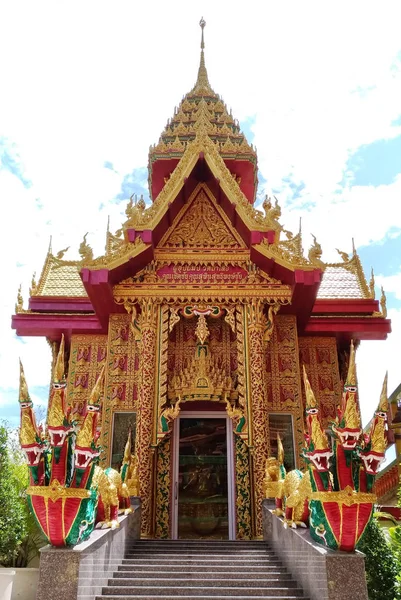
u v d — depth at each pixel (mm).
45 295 16516
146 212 14297
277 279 14531
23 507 12914
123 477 11844
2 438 12359
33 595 12258
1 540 11875
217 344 15000
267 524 11289
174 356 14883
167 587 8422
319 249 13820
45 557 6516
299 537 8164
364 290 16891
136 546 11039
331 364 15883
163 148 18844
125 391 14617
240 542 11336
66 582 6398
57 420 6773
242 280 14539
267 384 14672
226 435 14336
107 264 13539
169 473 13789
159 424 13156
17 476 13508
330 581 6359
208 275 14602
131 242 13945
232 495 13617
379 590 8539
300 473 9539
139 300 14281
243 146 18484
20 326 15844
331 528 6645
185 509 13508
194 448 14172
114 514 9188
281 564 9688
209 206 15641
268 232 14164
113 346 15070
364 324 15875
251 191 19031
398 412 17156
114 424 14258
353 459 6812
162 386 13508
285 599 7738
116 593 8219
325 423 15203
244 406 13375
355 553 6562
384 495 19484
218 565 9586
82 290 17188
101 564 7961
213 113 20562
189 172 14922
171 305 14367
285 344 15117
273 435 14180
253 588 8281
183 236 15156
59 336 16578
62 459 6773
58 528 6609
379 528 9141
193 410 14570
